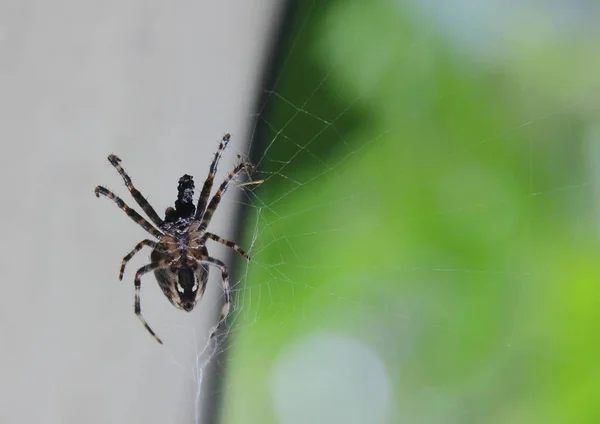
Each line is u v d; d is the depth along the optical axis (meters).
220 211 0.34
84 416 0.35
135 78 0.35
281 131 0.35
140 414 0.35
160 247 0.32
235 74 0.35
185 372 0.35
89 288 0.35
